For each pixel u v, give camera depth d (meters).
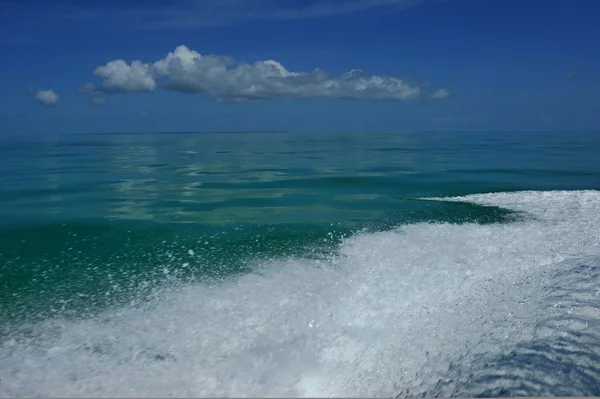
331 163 26.44
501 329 4.62
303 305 5.67
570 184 15.52
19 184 17.31
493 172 19.81
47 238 8.93
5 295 6.12
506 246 7.92
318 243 8.51
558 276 6.11
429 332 4.82
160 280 6.67
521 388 3.51
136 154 38.41
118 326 5.21
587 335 4.21
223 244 8.49
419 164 24.58
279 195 14.18
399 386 3.90
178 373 4.25
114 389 4.02
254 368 4.32
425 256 7.54
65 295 6.13
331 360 4.43
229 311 5.57
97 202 13.05
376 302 5.73
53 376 4.22
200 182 17.84
